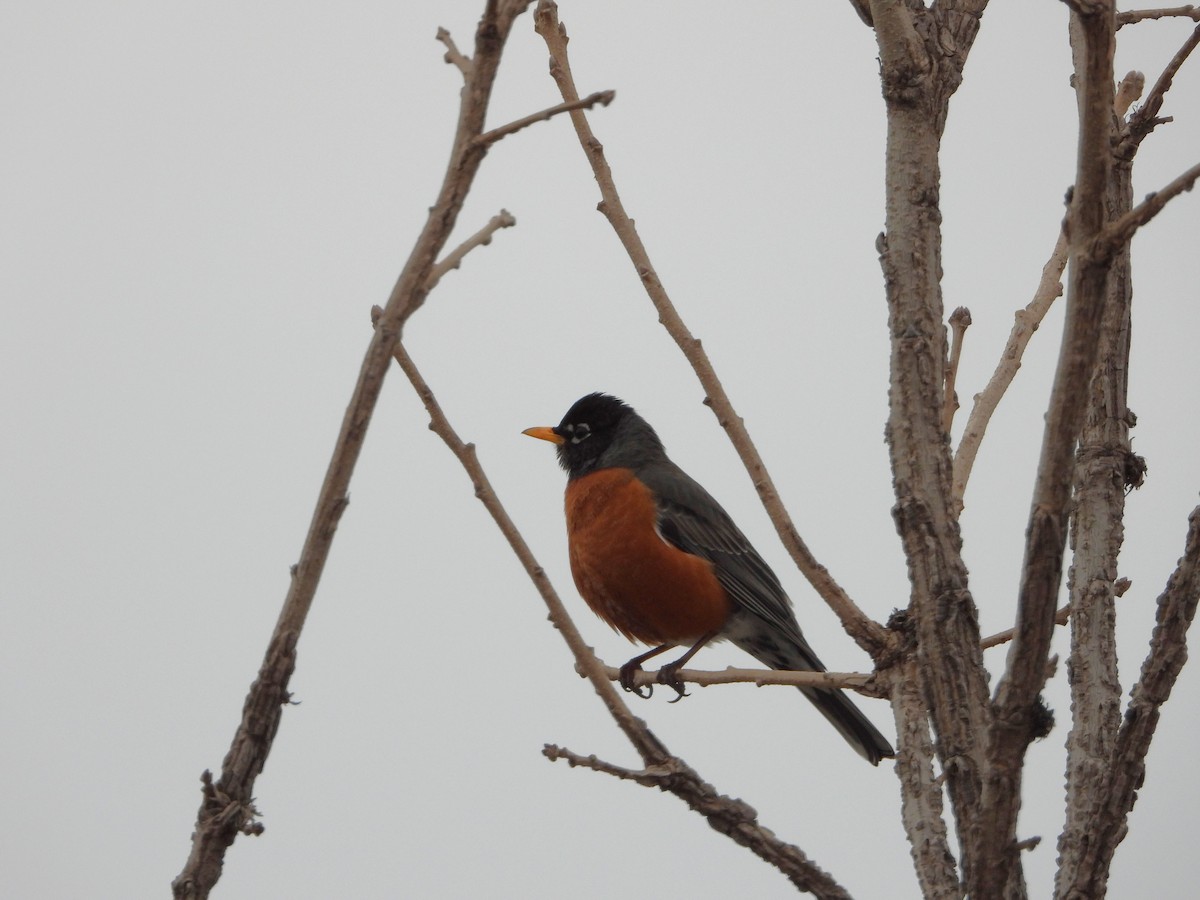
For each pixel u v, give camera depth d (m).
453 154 5.53
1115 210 8.47
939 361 7.35
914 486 7.14
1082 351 5.51
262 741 5.61
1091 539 8.02
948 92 7.76
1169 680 6.49
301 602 5.62
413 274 5.50
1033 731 5.78
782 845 6.95
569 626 7.14
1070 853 6.71
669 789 6.98
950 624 6.83
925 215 7.51
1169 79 8.39
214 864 5.47
